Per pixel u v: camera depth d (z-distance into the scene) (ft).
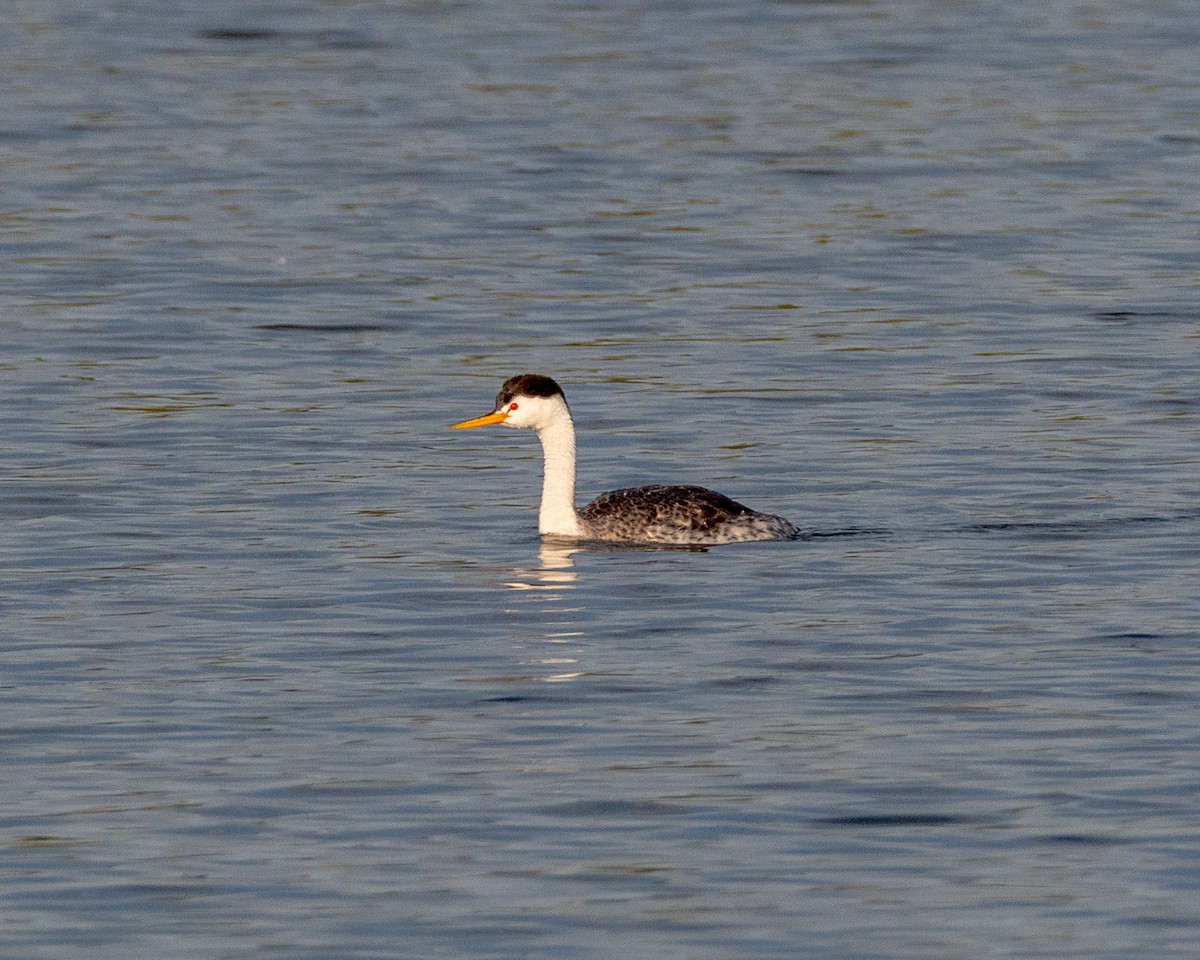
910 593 63.82
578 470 80.23
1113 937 41.22
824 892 43.14
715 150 145.28
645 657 57.88
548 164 141.38
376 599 63.72
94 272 113.39
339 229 124.06
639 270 114.83
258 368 95.35
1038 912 42.24
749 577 65.92
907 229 124.06
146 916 42.16
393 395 91.25
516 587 65.00
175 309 105.91
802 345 99.25
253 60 177.17
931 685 55.26
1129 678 55.62
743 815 46.88
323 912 42.27
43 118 153.89
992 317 104.37
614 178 137.59
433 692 55.01
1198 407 87.86
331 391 91.71
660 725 52.47
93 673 56.54
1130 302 107.04
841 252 118.62
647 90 164.55
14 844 45.42
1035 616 61.36
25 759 50.21
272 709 53.72
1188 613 61.36
